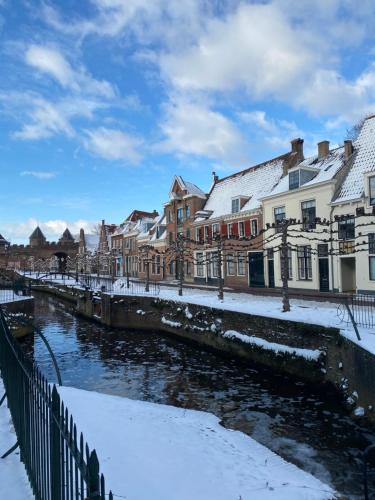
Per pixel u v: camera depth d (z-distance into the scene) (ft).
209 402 37.78
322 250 75.72
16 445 17.17
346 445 28.27
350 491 22.34
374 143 73.87
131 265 164.55
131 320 80.69
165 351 60.85
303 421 32.83
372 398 30.66
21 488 14.30
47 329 81.97
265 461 20.56
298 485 17.53
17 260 256.73
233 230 101.04
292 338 44.42
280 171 97.30
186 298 70.54
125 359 55.98
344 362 36.17
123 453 18.03
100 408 25.26
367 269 67.10
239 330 53.57
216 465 18.45
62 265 275.59
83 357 57.52
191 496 14.90
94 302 91.71
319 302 58.85
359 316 43.21
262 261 92.27
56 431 11.28
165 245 133.69
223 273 103.40
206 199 120.37
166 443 20.30
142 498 14.10
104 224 216.13
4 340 24.89
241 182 109.60
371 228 66.39
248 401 37.93
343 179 74.28
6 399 24.00
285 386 42.32
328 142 84.58
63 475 10.55
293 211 82.12
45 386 12.97
